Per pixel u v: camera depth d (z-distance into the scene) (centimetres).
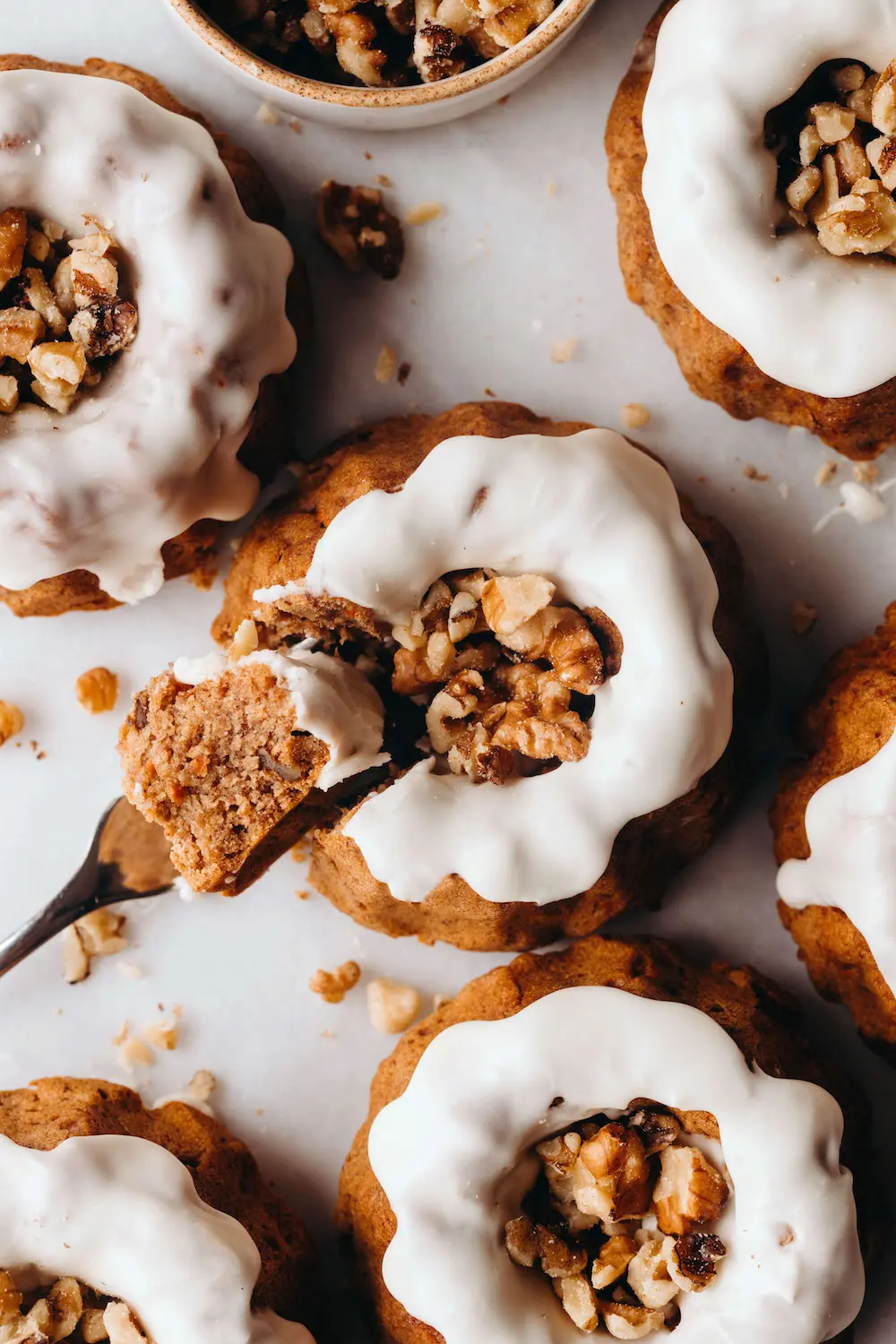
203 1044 47
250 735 43
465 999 45
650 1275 43
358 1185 45
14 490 43
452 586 44
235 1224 44
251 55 43
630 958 45
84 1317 44
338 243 46
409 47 44
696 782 43
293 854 47
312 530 44
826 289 43
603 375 46
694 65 42
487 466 43
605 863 43
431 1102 43
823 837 44
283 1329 44
